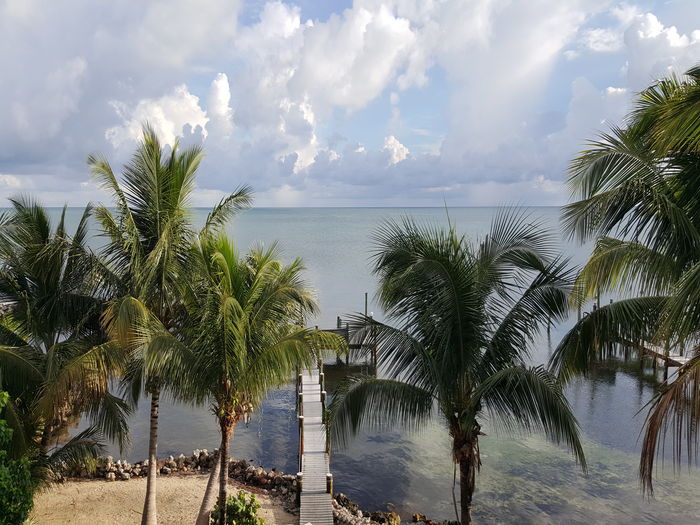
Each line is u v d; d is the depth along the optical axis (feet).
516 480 56.18
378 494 54.44
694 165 22.33
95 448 40.29
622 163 23.09
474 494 53.47
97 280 36.78
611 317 26.30
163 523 43.16
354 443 67.10
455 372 29.78
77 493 47.16
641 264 23.39
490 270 31.78
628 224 23.31
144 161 35.24
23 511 27.07
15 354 32.14
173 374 29.58
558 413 26.35
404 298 30.50
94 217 35.60
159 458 61.72
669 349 19.58
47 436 36.68
